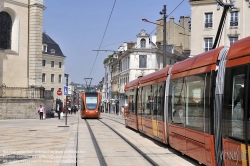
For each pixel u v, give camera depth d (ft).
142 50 205.87
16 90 132.16
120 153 42.11
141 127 63.10
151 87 54.60
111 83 296.71
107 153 42.14
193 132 32.27
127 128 82.99
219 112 26.00
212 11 146.61
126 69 222.69
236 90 23.53
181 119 36.83
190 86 33.99
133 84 74.64
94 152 42.47
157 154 40.73
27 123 104.53
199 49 148.87
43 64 270.87
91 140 56.34
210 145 27.68
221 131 25.55
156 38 228.84
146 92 59.06
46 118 143.02
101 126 90.84
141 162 35.86
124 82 230.27
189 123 33.83
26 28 143.13
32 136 62.49
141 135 64.69
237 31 142.10
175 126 39.09
